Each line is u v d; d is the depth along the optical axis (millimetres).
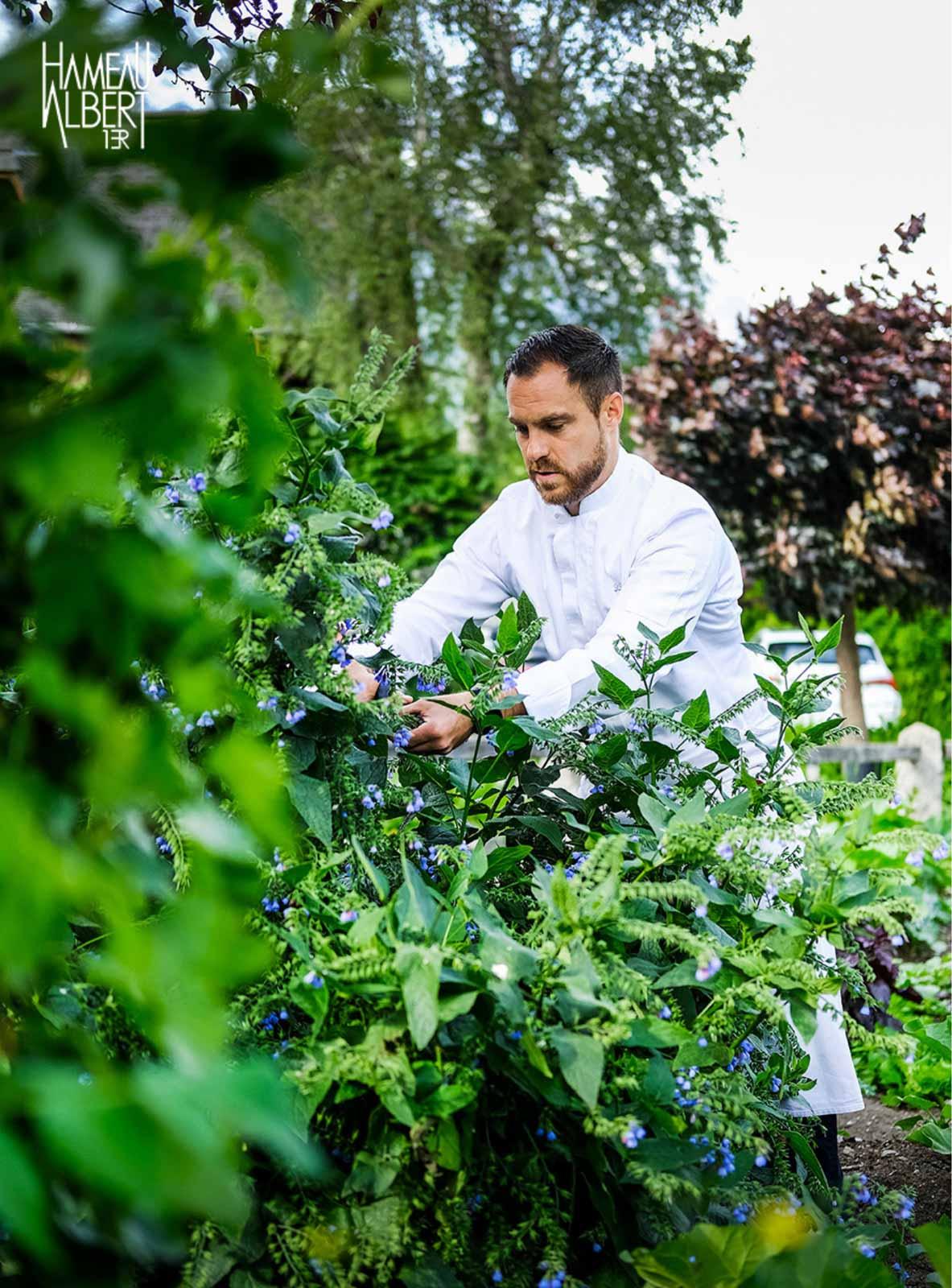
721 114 11375
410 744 2086
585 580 2787
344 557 1893
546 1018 1474
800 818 1724
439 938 1503
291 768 1761
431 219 12898
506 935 1562
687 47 11062
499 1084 1545
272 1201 1413
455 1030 1476
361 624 1920
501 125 12562
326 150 11867
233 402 676
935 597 8836
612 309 13484
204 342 662
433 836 2121
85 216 648
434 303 13117
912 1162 3297
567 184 12781
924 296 8477
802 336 8477
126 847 823
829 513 8539
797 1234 1486
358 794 1885
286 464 1845
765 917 1655
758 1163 1618
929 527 8484
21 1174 503
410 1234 1419
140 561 669
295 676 1844
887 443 8172
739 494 8633
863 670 11992
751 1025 1768
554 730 2062
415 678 2178
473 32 11562
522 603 2168
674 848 1687
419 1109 1393
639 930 1525
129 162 660
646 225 12695
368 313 13141
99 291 630
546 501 2713
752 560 8703
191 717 1515
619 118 11789
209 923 603
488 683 2014
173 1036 581
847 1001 3885
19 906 528
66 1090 490
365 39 767
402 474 11938
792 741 2160
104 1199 731
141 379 642
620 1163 1525
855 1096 2566
